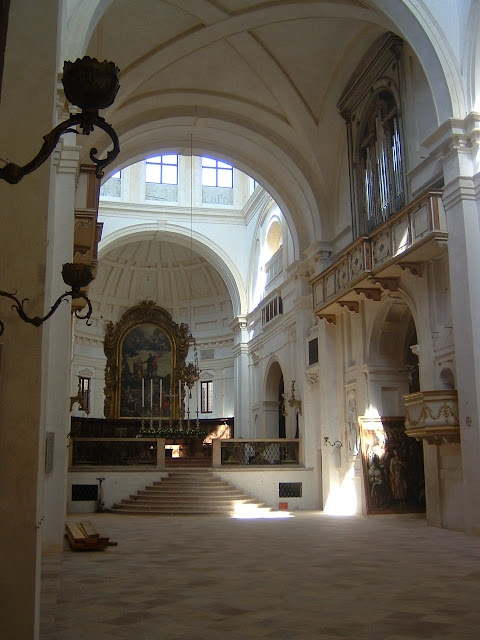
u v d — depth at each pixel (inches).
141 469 768.9
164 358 1284.4
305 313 813.9
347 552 372.5
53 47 164.2
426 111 552.1
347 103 698.8
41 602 233.1
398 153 601.6
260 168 823.7
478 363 450.6
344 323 713.6
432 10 501.0
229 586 268.4
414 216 516.1
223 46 659.4
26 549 138.4
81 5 424.2
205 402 1275.8
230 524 569.9
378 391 641.0
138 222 1121.4
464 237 467.8
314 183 772.6
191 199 1149.1
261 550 385.4
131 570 311.0
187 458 902.4
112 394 1234.6
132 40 625.0
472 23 488.7
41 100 160.7
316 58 671.8
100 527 544.1
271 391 1016.9
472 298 459.2
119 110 698.8
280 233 1026.1
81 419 1126.4
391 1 504.4
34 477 141.9
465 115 490.3
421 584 270.2
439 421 471.8
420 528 505.4
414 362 668.7
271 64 679.7
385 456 623.8
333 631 194.4
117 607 228.8
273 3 585.9
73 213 395.2
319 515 664.4
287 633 192.2
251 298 1133.7
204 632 193.6
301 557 354.0
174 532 499.2
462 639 184.4
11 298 142.1
